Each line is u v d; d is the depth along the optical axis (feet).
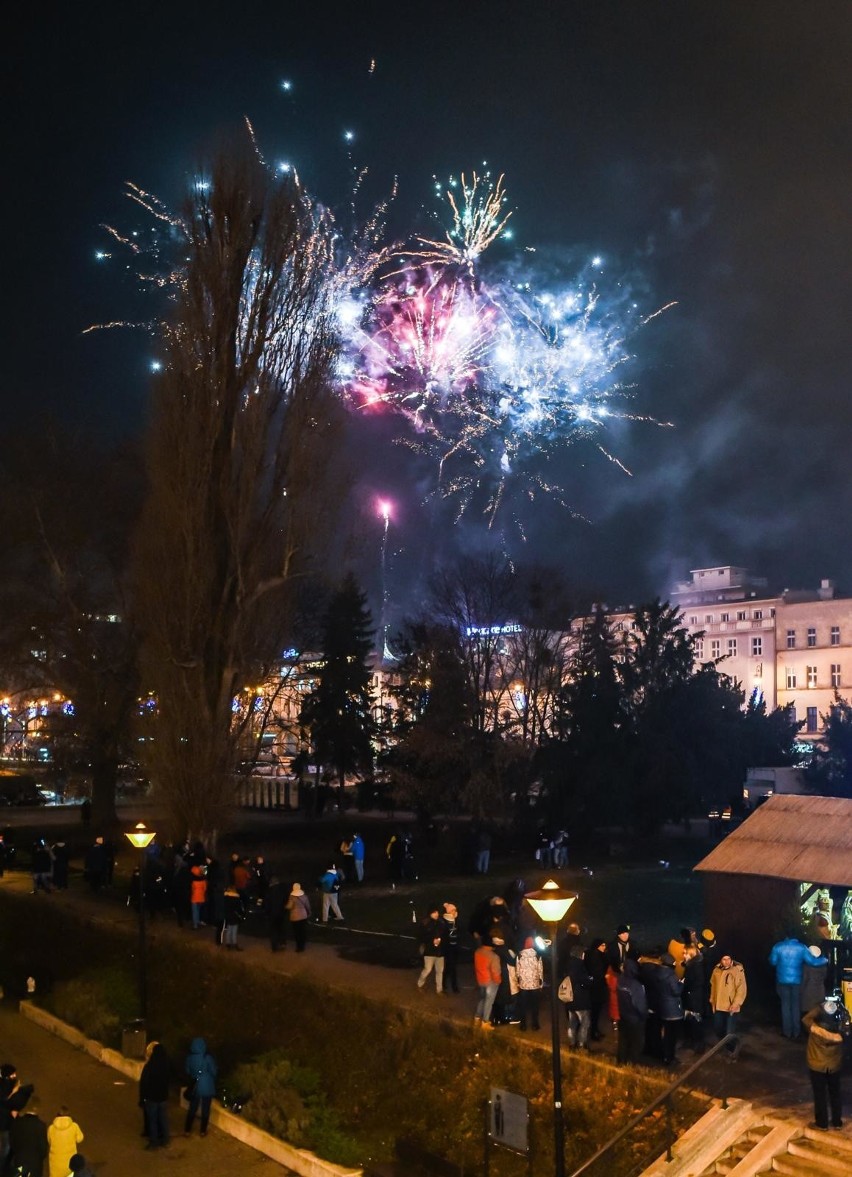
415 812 162.81
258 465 115.85
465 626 150.71
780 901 66.08
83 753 153.58
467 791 140.36
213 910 90.68
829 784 148.97
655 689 153.58
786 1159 46.44
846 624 282.77
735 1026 58.03
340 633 186.09
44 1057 72.69
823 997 59.52
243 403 116.06
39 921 101.30
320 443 117.60
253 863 102.32
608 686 149.48
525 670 151.74
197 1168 55.11
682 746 150.92
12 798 208.23
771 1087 52.80
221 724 114.01
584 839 147.23
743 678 299.58
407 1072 60.29
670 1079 52.95
